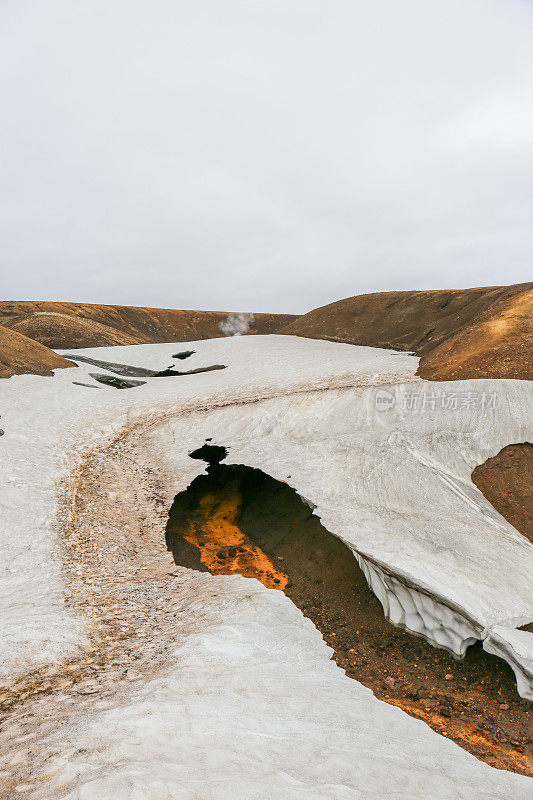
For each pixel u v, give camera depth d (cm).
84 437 1625
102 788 257
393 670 752
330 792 296
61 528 1091
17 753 331
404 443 1351
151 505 1283
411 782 342
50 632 649
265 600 830
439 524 1028
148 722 381
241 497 1425
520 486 1187
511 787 385
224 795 267
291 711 467
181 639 674
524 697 671
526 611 777
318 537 1134
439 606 792
